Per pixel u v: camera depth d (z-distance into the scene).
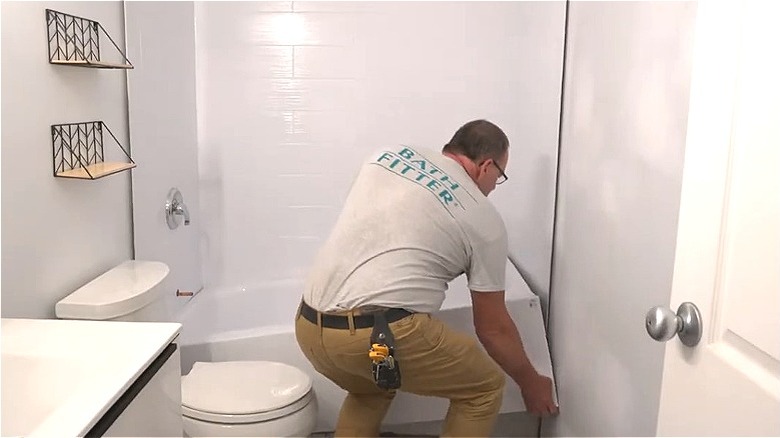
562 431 2.55
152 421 1.47
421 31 2.94
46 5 1.85
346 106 3.01
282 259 3.13
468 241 2.08
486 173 2.27
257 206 3.09
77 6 2.03
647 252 1.88
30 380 1.44
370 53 2.97
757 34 1.07
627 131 2.03
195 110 3.00
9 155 1.69
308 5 2.95
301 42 2.97
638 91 1.96
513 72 2.88
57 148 1.90
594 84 2.34
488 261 2.12
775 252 1.01
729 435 1.11
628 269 2.00
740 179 1.10
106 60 2.21
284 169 3.06
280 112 3.02
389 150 2.21
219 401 2.13
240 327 3.01
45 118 1.85
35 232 1.81
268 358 2.58
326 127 3.03
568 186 2.63
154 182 2.57
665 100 1.78
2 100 1.66
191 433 2.11
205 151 3.04
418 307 2.05
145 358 1.43
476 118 2.96
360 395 2.37
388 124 3.01
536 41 2.80
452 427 2.24
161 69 2.62
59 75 1.92
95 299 1.89
